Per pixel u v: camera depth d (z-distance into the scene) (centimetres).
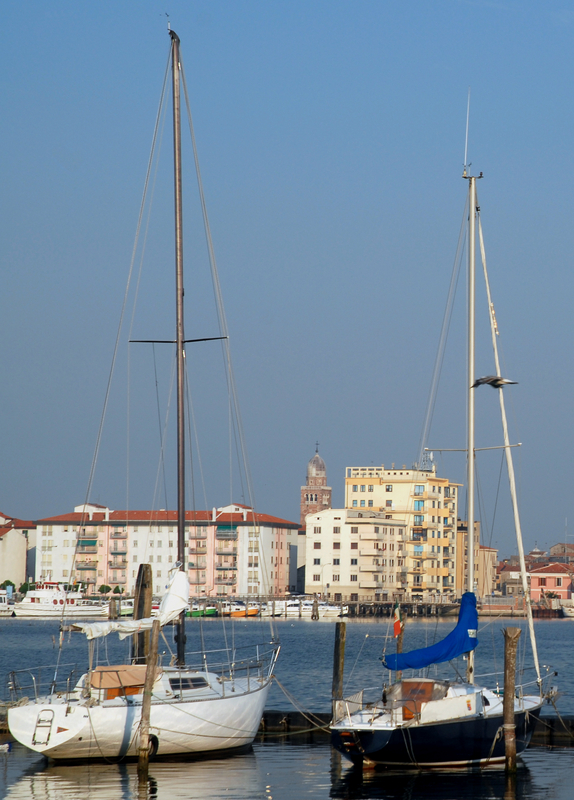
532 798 3772
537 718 4422
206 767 4206
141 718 3947
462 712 4075
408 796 3788
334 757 4441
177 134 5422
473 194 5334
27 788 3819
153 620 4078
